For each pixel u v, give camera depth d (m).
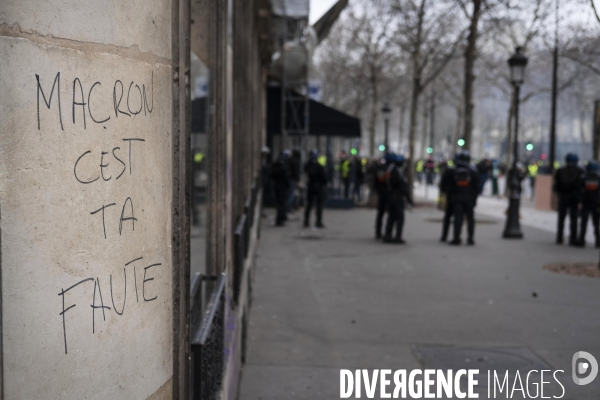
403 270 12.15
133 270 2.38
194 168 4.09
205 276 4.35
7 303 1.85
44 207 1.95
